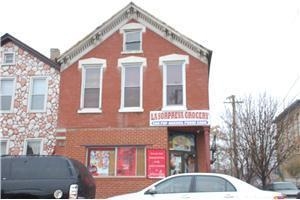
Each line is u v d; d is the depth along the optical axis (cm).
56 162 1275
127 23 2214
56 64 2311
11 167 1276
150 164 1984
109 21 2206
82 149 2067
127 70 2167
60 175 1248
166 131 2023
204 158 2100
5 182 1245
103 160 2045
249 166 2697
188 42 2122
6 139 2264
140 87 2119
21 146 2241
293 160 3809
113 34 2216
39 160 1283
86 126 2098
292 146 2788
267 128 2692
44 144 2223
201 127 2047
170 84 2105
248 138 2703
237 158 2895
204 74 2086
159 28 2177
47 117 2261
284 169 3856
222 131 3847
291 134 2975
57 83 2302
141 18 2206
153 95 2088
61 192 1219
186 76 2094
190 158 2127
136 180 1981
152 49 2156
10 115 2295
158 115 2047
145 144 2020
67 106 2150
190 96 2061
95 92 2161
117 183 1994
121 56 2173
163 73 2112
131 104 2109
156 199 1096
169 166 2044
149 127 2042
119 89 2128
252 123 2731
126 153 2033
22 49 2386
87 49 2212
